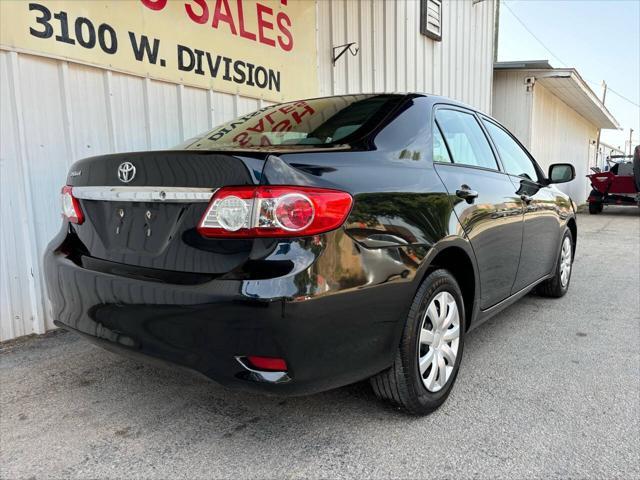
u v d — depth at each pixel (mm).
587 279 5496
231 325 1689
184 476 1908
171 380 2732
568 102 16578
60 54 3467
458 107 3084
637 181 13633
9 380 2727
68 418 2326
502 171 3307
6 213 3293
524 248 3365
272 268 1687
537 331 3666
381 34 7227
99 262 2117
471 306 2709
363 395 2562
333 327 1788
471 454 2053
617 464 1990
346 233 1838
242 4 4859
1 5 3152
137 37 3961
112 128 3861
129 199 2002
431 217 2268
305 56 5738
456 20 9508
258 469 1949
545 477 1906
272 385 1715
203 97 4586
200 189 1809
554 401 2525
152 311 1840
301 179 1784
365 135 2262
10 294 3344
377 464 1983
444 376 2432
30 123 3371
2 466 1965
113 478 1896
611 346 3344
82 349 3195
